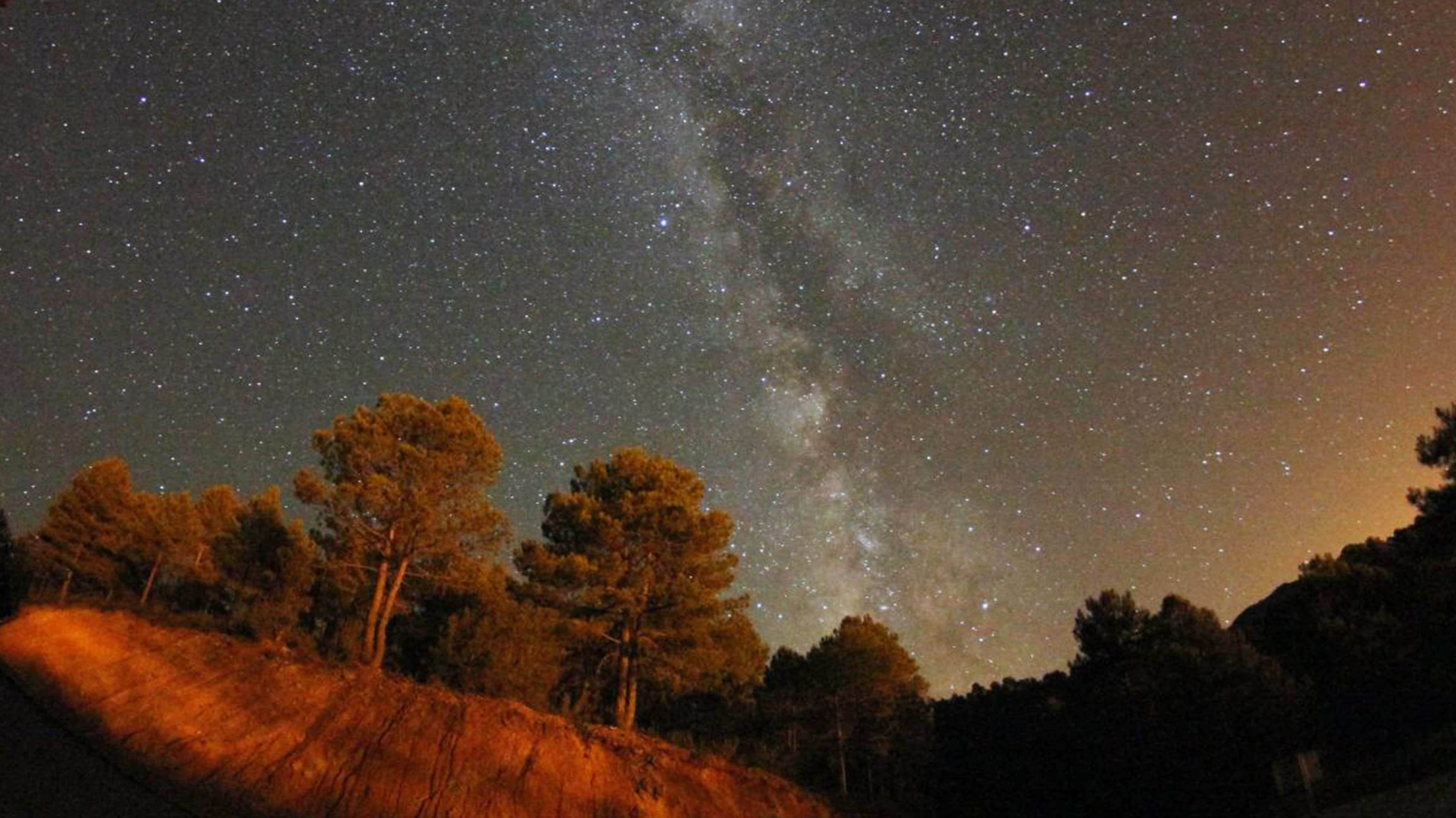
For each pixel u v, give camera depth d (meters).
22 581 32.19
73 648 26.45
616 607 32.50
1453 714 22.86
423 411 31.72
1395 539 29.70
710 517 33.69
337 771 24.05
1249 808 24.62
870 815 33.41
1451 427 23.09
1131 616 35.00
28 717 22.48
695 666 32.38
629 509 32.72
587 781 27.20
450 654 30.41
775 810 30.28
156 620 28.36
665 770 29.16
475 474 31.88
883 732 41.31
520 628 31.39
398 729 25.83
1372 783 19.33
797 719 41.75
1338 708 26.64
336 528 30.58
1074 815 31.12
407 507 30.25
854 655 40.38
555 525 33.94
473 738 26.55
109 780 20.78
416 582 32.78
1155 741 27.25
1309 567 31.69
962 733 39.94
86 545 39.12
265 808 22.31
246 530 38.19
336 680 26.78
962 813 36.53
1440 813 15.56
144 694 24.72
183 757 22.94
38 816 17.89
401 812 23.70
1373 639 25.75
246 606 34.09
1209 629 29.38
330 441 30.61
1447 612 24.12
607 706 36.19
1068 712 33.41
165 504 41.22
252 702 25.22
